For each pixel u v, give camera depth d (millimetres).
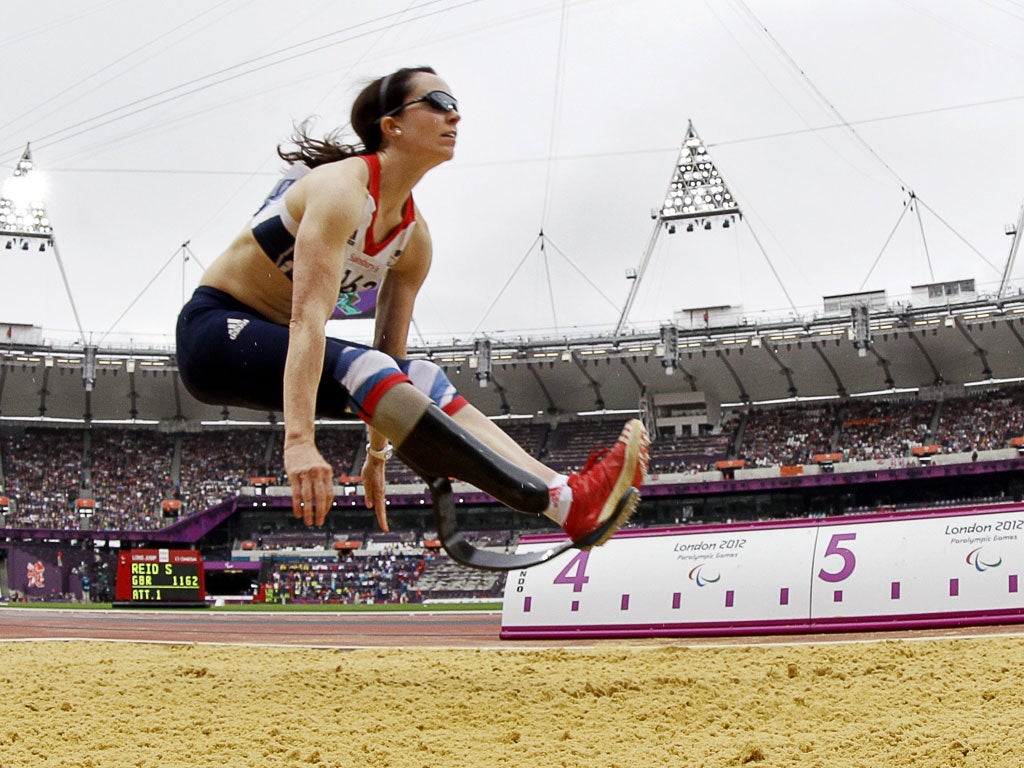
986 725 6332
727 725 7105
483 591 53219
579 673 10445
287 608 43844
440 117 5445
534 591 15633
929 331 56625
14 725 7086
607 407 65250
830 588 14164
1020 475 55000
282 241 5344
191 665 11312
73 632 25406
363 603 51875
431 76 5555
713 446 60719
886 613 13781
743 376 61875
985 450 54156
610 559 15500
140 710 7828
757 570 14602
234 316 5324
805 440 59625
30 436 64688
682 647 12430
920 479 55094
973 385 59656
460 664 11766
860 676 9172
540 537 16234
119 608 41188
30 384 63062
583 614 15195
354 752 6215
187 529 59531
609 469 5180
